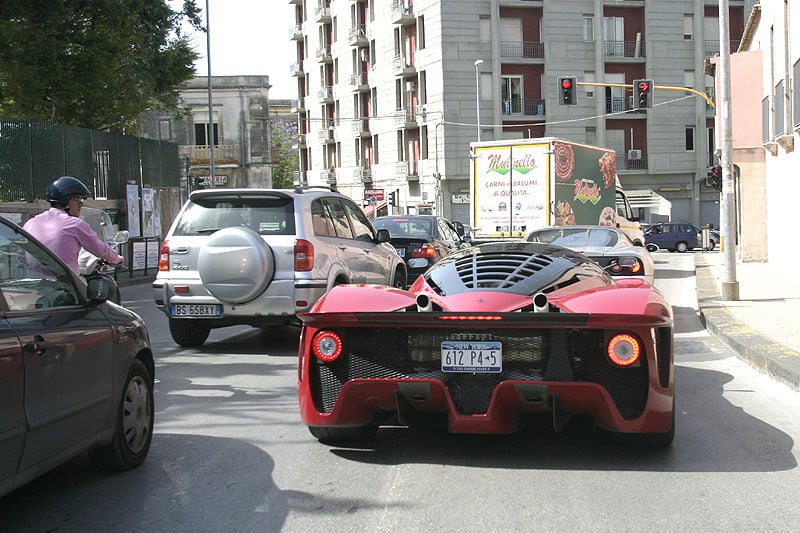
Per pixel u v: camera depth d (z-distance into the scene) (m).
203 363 9.34
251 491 4.84
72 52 25.50
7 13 23.75
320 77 71.62
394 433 6.16
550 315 4.93
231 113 52.28
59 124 25.23
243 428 6.36
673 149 55.59
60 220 7.11
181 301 9.57
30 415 3.99
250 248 9.23
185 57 30.42
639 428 5.07
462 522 4.30
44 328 4.23
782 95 20.89
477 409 5.16
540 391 5.01
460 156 53.34
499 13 53.47
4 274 4.15
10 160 22.69
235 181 52.53
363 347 5.37
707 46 55.69
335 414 5.38
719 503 4.57
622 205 26.03
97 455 5.05
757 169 25.97
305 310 9.34
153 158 32.91
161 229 33.88
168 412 6.92
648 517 4.36
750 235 26.19
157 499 4.70
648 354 5.04
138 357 5.51
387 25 59.75
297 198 9.65
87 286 4.83
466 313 5.02
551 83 54.03
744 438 5.96
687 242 46.50
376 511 4.48
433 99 54.03
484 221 20.64
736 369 8.98
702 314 13.25
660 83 55.19
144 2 28.06
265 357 9.77
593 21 54.38
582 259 6.53
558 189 20.12
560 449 5.65
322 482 5.00
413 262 14.80
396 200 59.91
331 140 70.31
